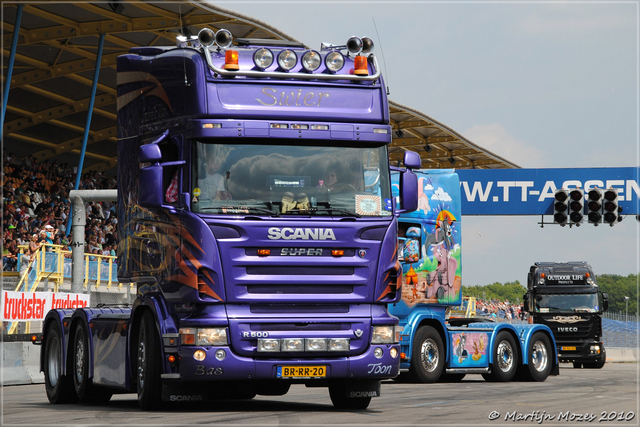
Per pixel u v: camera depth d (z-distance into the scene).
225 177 15.38
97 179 64.25
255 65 15.88
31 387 26.33
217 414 15.55
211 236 15.05
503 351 29.41
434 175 28.02
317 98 16.00
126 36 46.47
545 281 45.44
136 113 17.38
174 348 15.34
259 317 15.15
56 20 42.91
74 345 19.88
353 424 13.73
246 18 39.53
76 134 62.12
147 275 16.62
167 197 15.63
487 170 53.06
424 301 26.94
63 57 49.41
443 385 26.42
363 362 15.59
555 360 31.03
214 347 14.95
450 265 27.75
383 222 15.99
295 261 15.34
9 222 46.72
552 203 52.25
